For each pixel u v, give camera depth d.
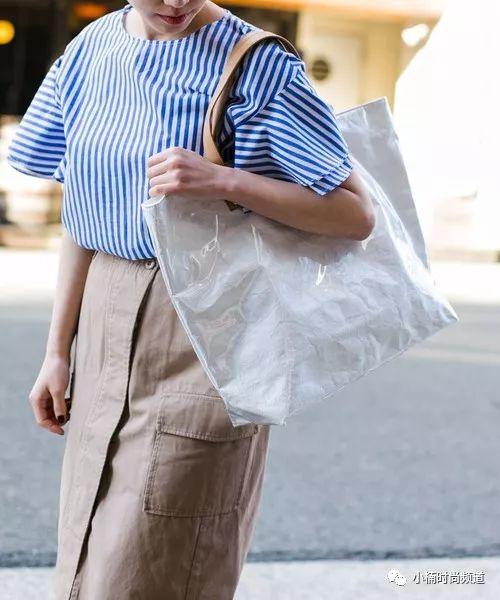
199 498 2.27
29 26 15.95
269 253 2.24
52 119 2.50
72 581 2.35
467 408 7.12
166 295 2.28
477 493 5.36
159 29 2.20
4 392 6.72
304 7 16.22
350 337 2.31
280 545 4.48
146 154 2.24
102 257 2.40
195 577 2.30
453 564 4.35
